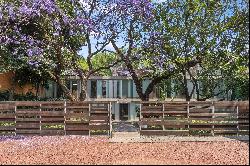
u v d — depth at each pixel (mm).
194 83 23844
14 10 21641
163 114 19031
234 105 18750
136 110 25859
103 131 19188
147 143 16391
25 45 22156
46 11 21656
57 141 16859
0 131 19219
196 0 21828
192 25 22141
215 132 18703
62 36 22578
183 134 18688
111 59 27266
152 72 23750
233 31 22000
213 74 24297
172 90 27484
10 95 28000
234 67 21953
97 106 19062
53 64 23047
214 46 22047
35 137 18328
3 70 23719
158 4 22734
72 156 13289
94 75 26984
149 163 11805
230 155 13188
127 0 21781
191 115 18953
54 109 19797
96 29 22344
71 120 19125
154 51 22812
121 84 27094
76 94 27531
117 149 14734
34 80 27906
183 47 22297
